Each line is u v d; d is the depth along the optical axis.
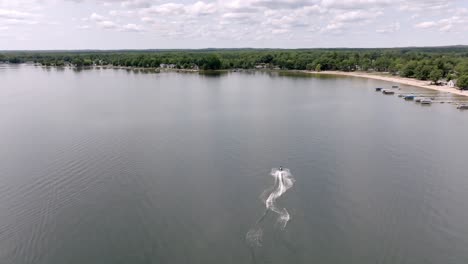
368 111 164.75
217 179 86.12
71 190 80.31
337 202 75.06
